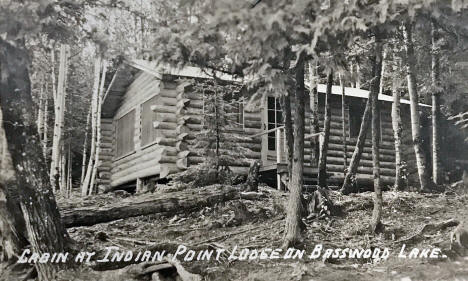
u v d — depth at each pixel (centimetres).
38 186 617
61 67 1261
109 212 803
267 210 907
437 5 595
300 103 734
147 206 848
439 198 1005
